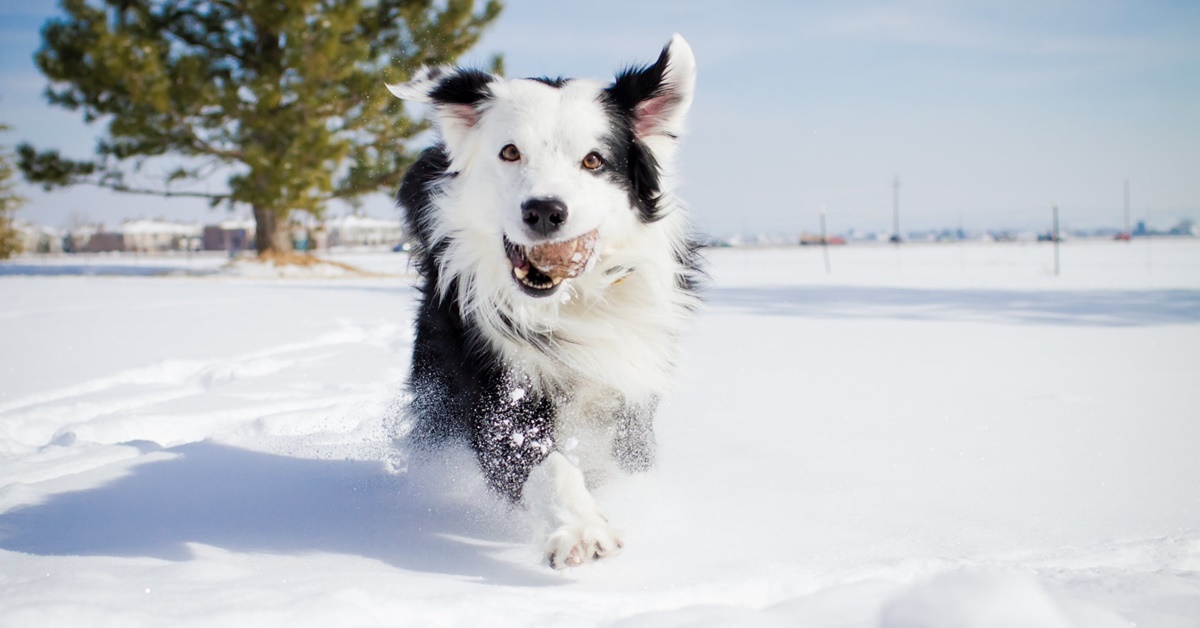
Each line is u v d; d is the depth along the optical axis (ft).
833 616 6.57
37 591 6.72
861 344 25.29
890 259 105.91
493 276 10.30
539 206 9.37
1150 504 9.73
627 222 10.60
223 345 24.71
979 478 10.91
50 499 10.28
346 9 67.82
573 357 10.13
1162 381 18.08
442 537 9.27
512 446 9.73
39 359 21.70
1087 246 147.43
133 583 7.04
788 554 8.30
